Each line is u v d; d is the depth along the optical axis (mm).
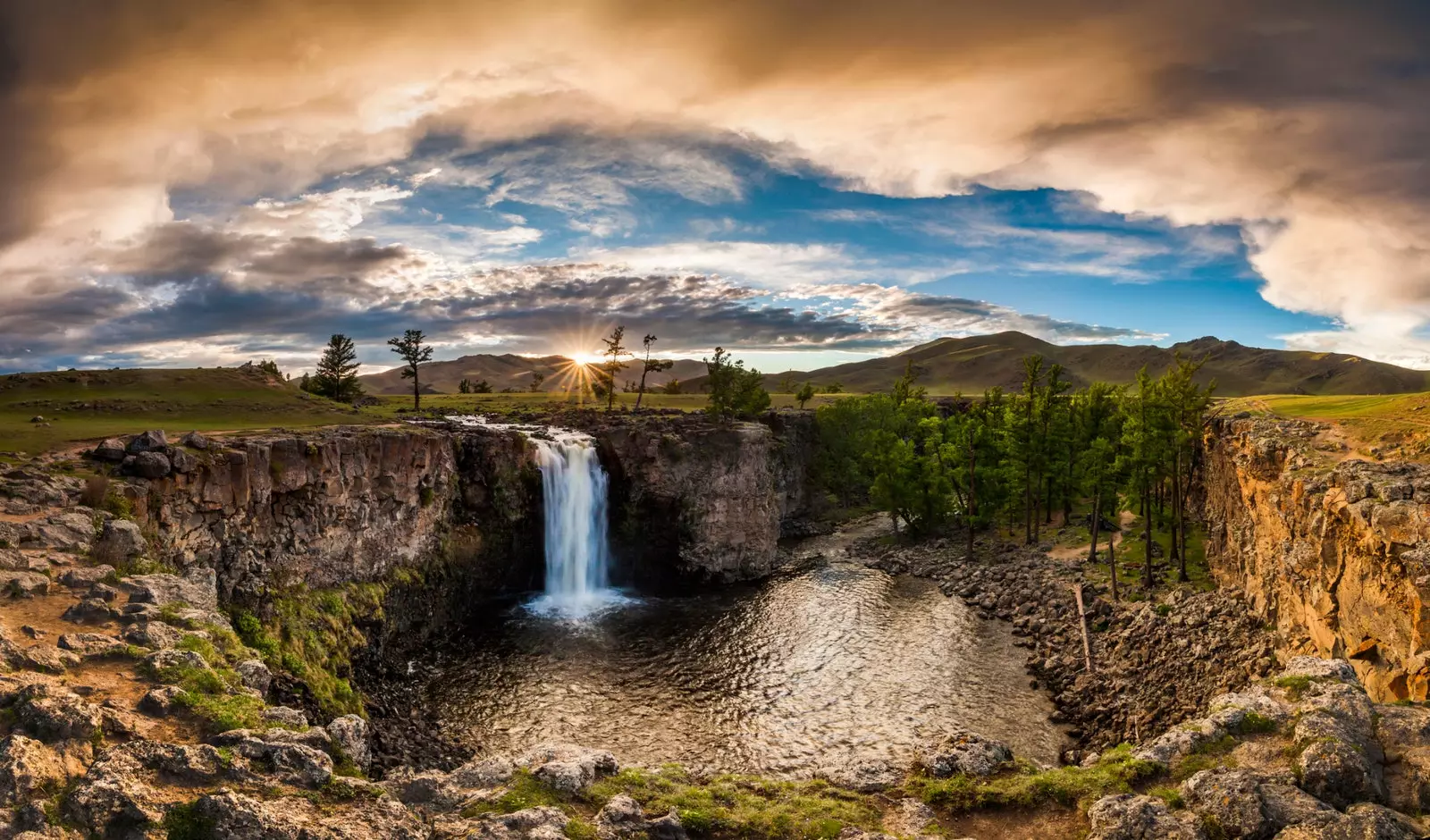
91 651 21266
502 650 57812
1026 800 21078
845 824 19844
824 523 110000
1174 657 48031
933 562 83250
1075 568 72000
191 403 72688
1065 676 51312
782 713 46688
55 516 31141
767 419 116375
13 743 15656
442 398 145000
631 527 79438
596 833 17906
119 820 14922
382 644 54156
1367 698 21844
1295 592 40594
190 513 40969
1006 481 92438
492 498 70938
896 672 53188
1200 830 17984
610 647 58594
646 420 97125
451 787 19328
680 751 42000
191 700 19609
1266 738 21484
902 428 126938
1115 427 90875
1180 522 66375
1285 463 44469
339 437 53531
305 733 19734
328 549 52000
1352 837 16734
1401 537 30047
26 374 78312
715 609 68875
